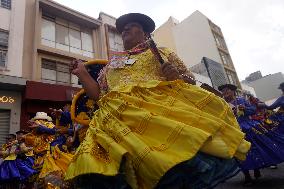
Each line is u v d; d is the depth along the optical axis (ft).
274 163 15.38
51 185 12.00
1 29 49.49
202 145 4.86
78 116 8.27
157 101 5.95
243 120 17.12
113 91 6.35
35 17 53.83
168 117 5.59
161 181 5.06
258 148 15.74
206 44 112.06
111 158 5.02
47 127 18.66
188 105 5.90
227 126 5.61
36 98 45.62
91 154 5.22
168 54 7.41
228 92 18.19
